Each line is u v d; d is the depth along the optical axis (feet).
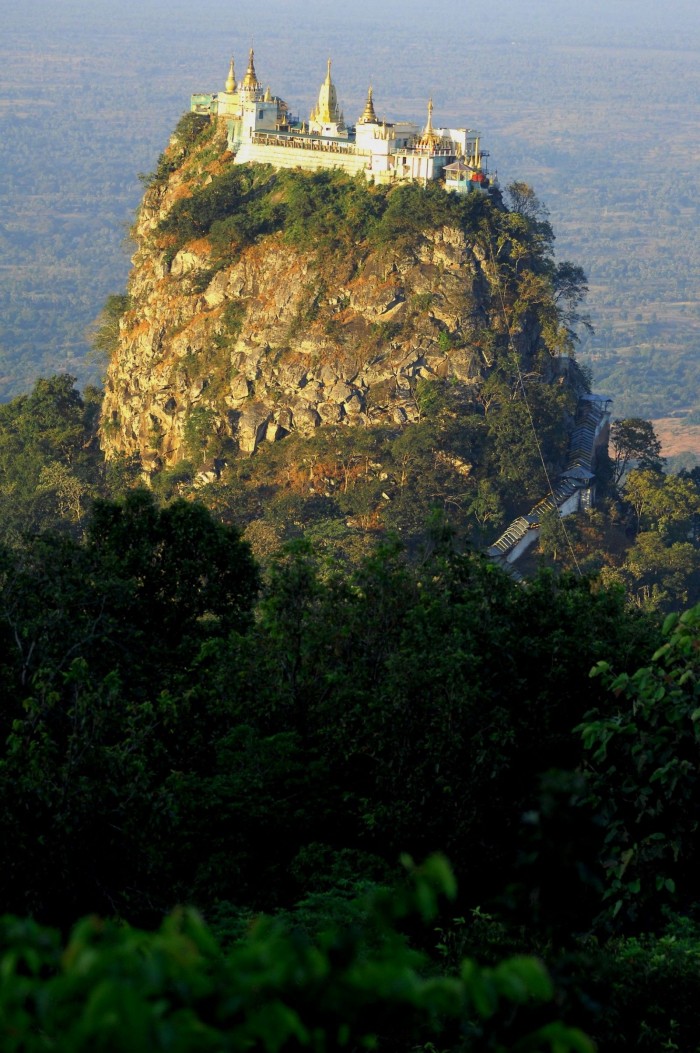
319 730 266.98
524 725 246.47
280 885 233.76
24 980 66.64
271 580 296.92
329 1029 77.77
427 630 262.47
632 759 192.65
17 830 197.88
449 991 71.87
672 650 202.28
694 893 194.08
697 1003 165.27
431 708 242.37
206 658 306.76
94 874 204.33
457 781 236.02
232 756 254.68
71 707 232.94
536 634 276.00
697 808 189.37
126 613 334.24
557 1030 73.61
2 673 271.08
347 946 77.97
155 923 210.18
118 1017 64.13
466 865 231.71
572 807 115.34
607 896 182.09
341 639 286.87
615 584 294.46
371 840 248.52
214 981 70.90
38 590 302.04
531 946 169.07
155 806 208.33
